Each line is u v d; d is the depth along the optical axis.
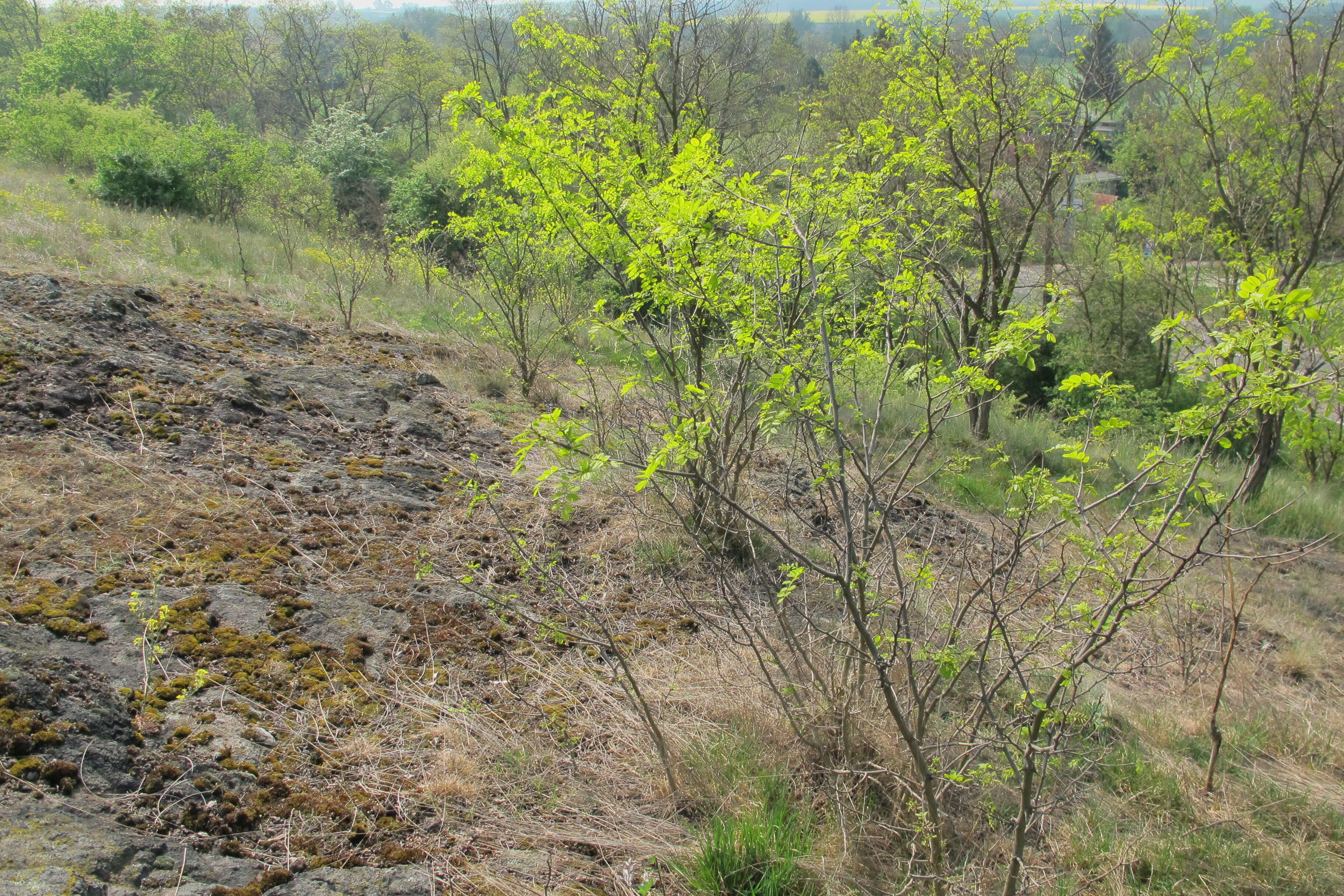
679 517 4.47
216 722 3.11
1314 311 2.47
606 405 6.98
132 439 4.77
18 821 2.37
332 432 5.84
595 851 3.09
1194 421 2.96
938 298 5.27
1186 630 6.23
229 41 47.12
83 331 5.85
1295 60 9.99
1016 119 9.27
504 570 4.68
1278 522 10.18
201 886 2.44
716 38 12.30
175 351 6.18
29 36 53.69
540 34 7.93
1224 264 11.30
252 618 3.71
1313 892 3.75
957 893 3.14
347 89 49.47
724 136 11.96
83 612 3.38
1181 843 3.87
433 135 43.03
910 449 3.65
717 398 4.57
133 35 41.28
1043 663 4.93
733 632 4.45
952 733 3.83
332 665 3.63
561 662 4.08
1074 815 3.91
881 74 12.49
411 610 4.16
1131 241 14.51
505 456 6.36
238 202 17.30
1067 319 16.62
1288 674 6.33
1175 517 3.13
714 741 3.70
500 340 8.21
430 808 3.06
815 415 3.06
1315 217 11.27
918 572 3.57
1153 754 4.62
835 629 4.23
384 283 11.27
